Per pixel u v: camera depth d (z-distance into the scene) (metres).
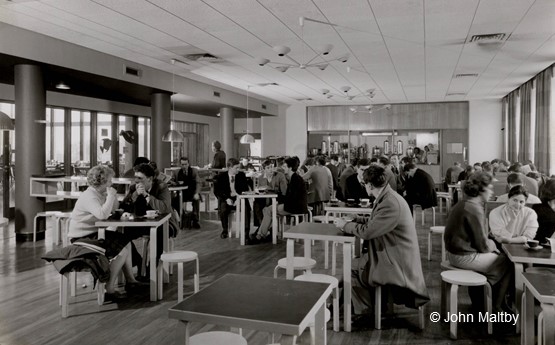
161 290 4.15
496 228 3.71
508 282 3.48
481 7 5.16
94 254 3.74
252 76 9.97
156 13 5.48
